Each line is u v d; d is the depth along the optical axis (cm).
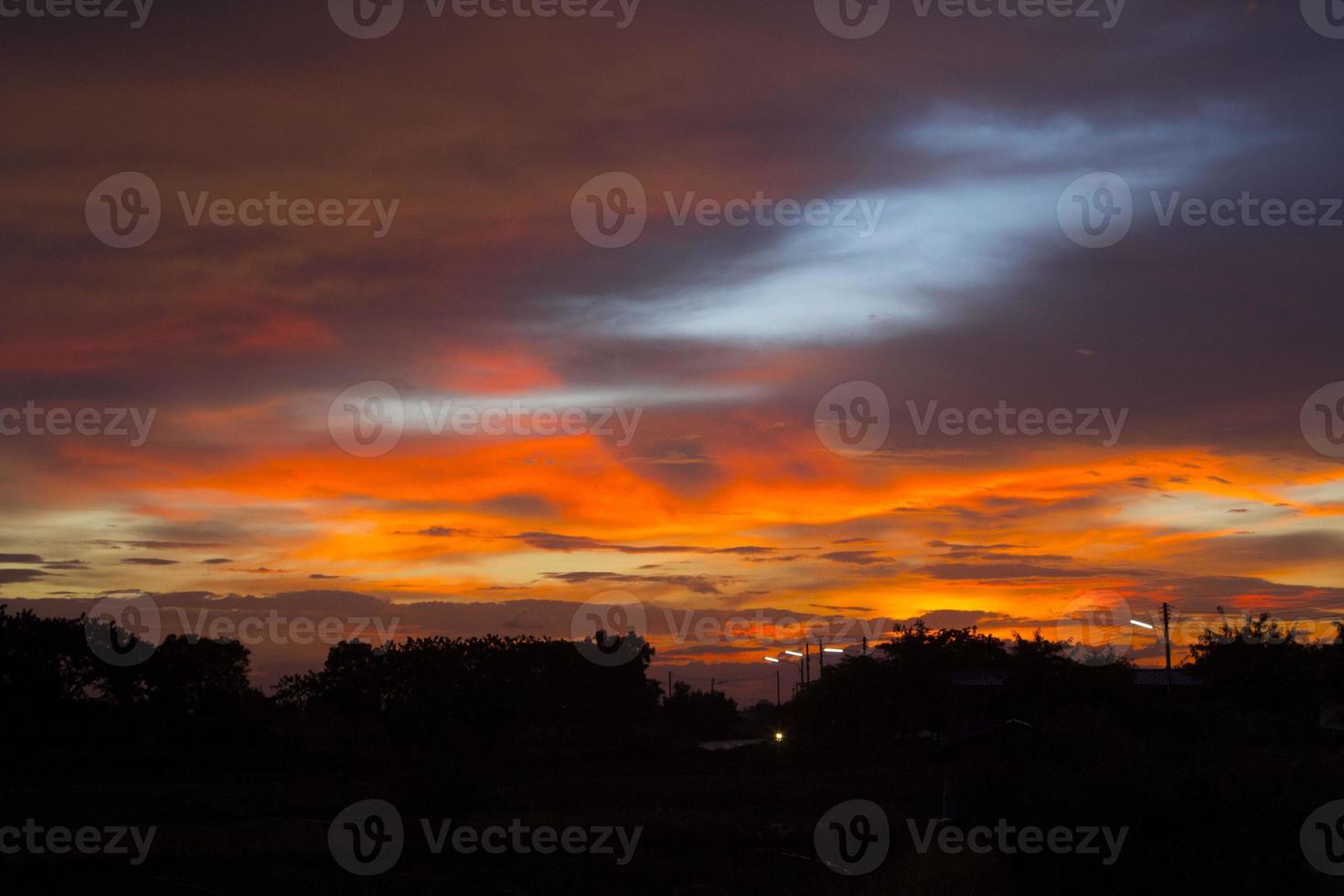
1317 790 2042
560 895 2442
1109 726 2381
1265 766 2114
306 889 2523
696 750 7856
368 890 2519
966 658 8088
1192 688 6200
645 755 7412
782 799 4378
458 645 9419
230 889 2512
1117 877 2023
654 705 12156
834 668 8638
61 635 8088
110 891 2475
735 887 2481
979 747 2872
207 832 3444
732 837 3219
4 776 6156
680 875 2650
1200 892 1964
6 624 7988
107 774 6372
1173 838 2003
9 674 7894
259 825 3672
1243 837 1986
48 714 8069
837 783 5138
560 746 9788
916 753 7094
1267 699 5550
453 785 4225
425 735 8806
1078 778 2139
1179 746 2302
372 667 8919
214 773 6550
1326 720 4816
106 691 8338
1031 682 6266
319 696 8944
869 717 8100
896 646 8269
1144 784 2050
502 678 9269
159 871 2747
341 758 6906
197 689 8512
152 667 8288
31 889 2498
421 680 8875
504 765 6831
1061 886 2066
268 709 9906
